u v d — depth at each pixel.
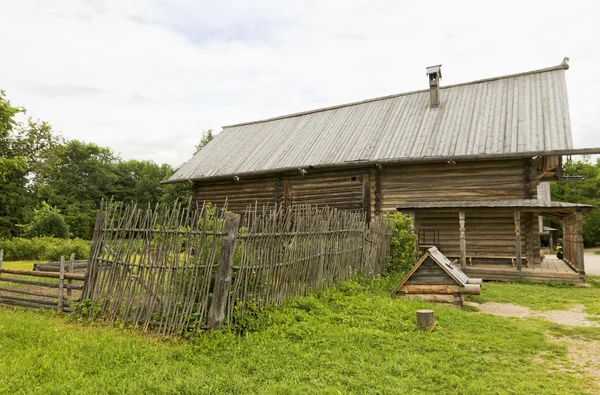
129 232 7.51
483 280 14.21
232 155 23.09
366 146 18.61
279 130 24.17
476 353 5.92
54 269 13.49
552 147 14.43
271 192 20.62
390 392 4.48
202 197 22.70
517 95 17.97
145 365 5.21
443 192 16.66
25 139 34.09
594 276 16.39
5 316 7.67
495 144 15.61
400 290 9.59
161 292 6.92
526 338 6.75
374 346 6.06
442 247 16.69
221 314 6.41
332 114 23.36
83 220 54.50
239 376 4.86
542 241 50.09
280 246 7.79
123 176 66.88
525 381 4.92
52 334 6.48
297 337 6.34
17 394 4.40
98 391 4.48
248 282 7.02
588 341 6.81
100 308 7.54
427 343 6.21
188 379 4.71
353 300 8.53
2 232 31.69
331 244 9.64
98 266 7.87
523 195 15.30
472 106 18.44
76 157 58.91
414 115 19.55
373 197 17.91
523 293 11.57
